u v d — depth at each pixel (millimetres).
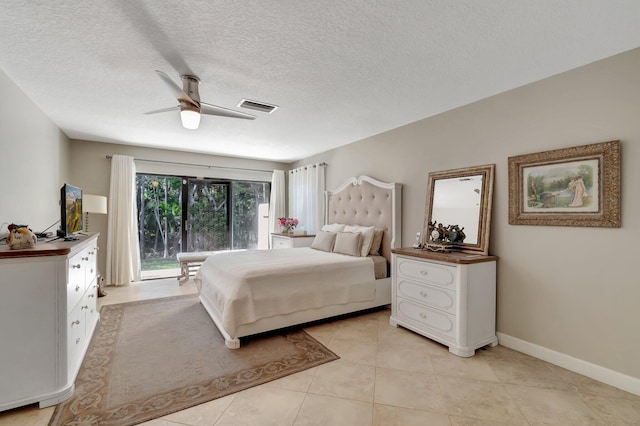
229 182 5934
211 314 3182
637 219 1956
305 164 5930
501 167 2695
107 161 4691
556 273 2344
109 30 1760
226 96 2793
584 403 1840
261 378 2086
